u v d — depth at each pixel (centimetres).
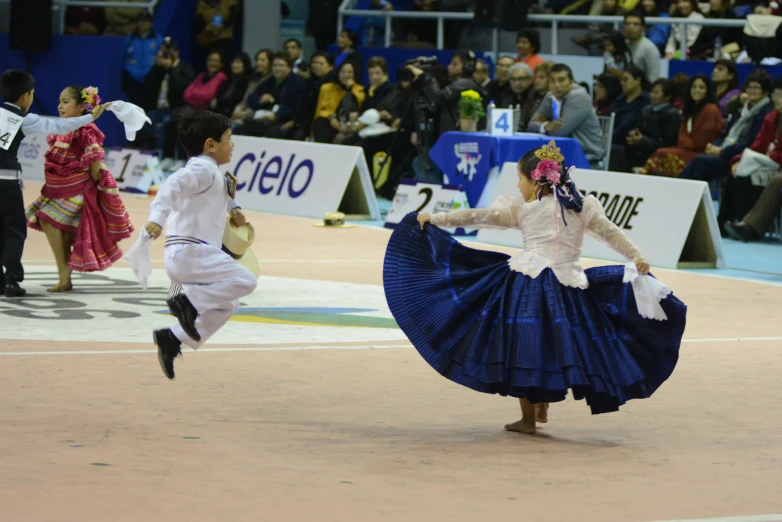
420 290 1123
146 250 1095
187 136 1144
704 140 2767
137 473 929
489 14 3322
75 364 1339
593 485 934
